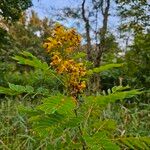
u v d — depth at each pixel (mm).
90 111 3289
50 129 2889
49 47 3303
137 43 11656
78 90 3266
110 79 12625
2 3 20188
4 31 20016
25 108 3100
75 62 3273
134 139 3277
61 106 2537
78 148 3482
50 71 3234
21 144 5492
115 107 7195
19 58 3102
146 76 10516
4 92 3166
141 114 7371
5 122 6375
